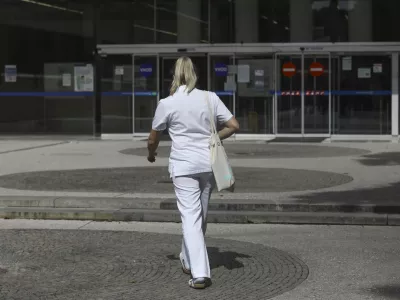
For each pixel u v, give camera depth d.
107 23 21.83
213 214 9.38
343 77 21.00
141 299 5.73
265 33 21.31
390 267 6.82
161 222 9.43
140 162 15.16
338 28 20.98
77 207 9.96
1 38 22.16
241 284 6.19
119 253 7.43
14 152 17.61
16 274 6.55
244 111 21.42
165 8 21.64
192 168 6.00
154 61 21.72
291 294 5.88
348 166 14.14
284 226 9.14
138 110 21.83
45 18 21.98
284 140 21.17
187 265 6.48
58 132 22.16
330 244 7.94
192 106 6.07
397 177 12.32
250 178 12.31
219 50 21.41
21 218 9.70
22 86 22.16
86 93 21.97
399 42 20.67
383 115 20.89
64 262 7.03
